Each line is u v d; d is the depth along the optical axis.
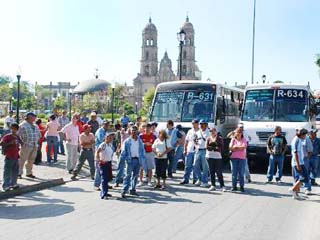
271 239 8.06
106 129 15.45
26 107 106.81
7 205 11.03
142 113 102.19
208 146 13.65
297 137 12.56
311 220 9.61
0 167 17.69
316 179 16.55
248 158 18.27
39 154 19.03
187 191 13.44
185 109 19.05
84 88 97.75
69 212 10.27
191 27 125.56
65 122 22.64
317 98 21.83
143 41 134.38
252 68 39.19
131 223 9.23
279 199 12.15
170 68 137.38
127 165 12.38
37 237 8.06
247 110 18.44
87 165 19.22
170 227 8.91
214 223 9.28
